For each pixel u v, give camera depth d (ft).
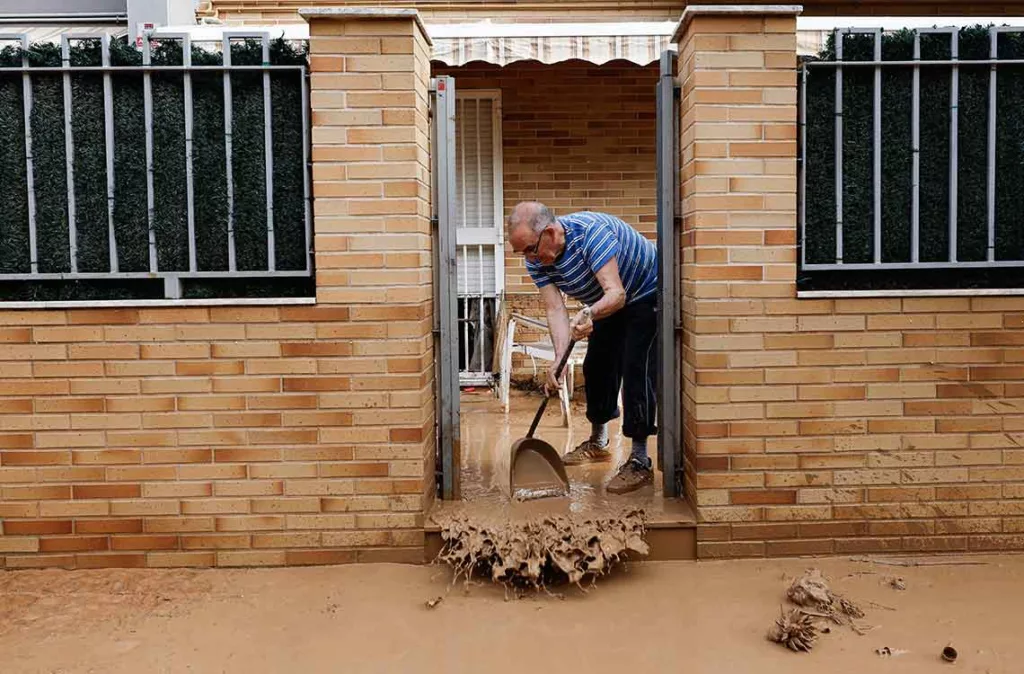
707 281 13.69
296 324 13.58
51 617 12.08
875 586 12.91
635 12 26.16
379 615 12.10
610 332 16.76
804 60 13.87
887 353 13.82
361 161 13.44
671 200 14.69
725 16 13.43
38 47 13.71
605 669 10.55
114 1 26.30
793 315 13.75
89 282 13.98
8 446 13.69
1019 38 13.85
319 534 13.82
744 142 13.57
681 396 14.92
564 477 15.53
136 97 13.75
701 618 11.93
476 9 26.11
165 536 13.79
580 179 27.63
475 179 27.78
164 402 13.66
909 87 13.89
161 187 13.83
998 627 11.55
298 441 13.70
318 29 13.33
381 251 13.52
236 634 11.55
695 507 14.02
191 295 13.99
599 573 13.21
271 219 13.78
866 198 13.99
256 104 13.74
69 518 13.76
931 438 13.94
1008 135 13.96
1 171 13.78
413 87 13.37
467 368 28.58
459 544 13.41
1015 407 13.93
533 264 15.79
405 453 13.73
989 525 14.08
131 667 10.68
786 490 13.93
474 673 10.48
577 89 27.43
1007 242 14.05
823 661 10.69
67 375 13.60
